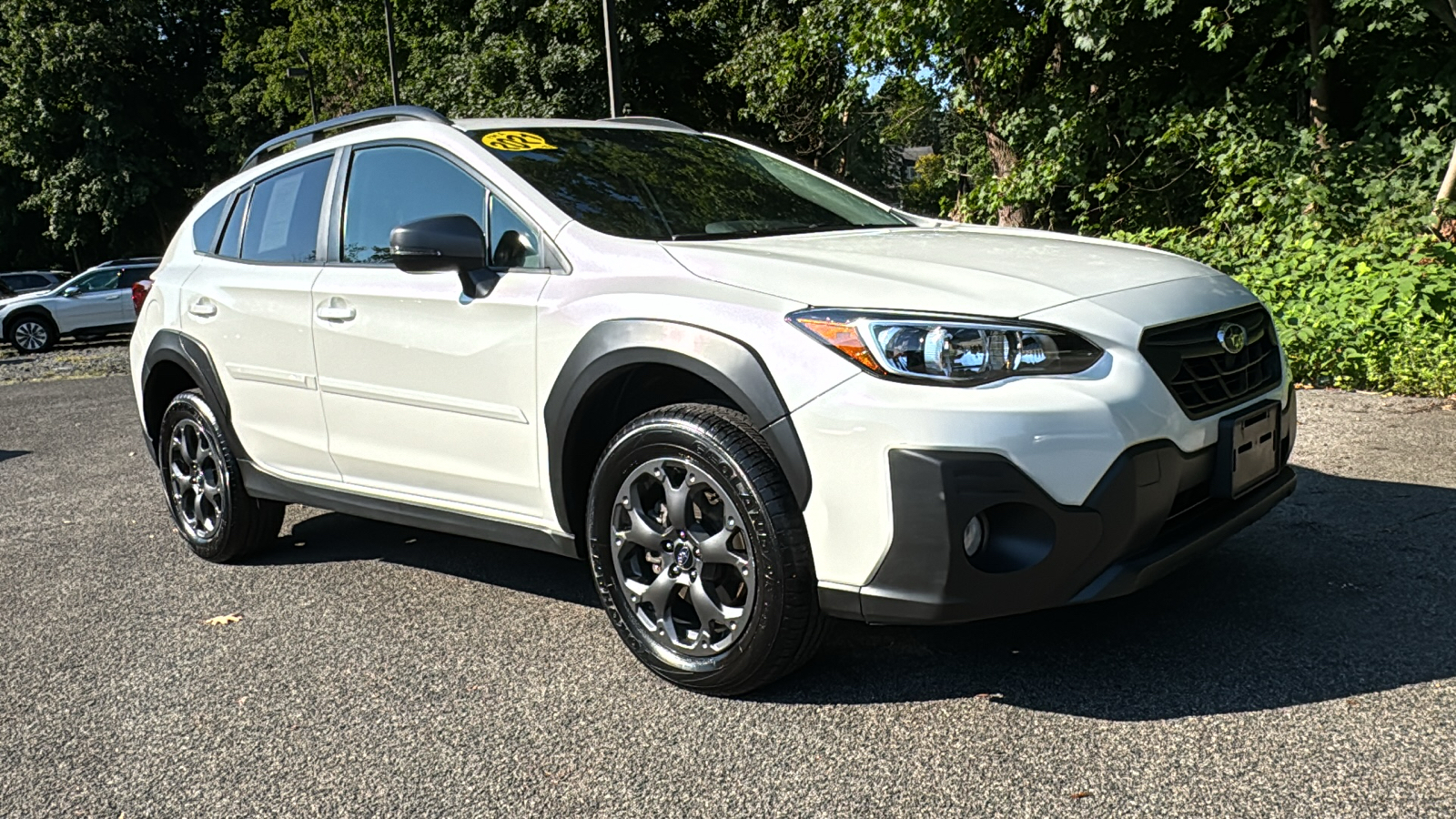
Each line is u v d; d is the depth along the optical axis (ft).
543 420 10.23
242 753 8.94
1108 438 8.18
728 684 9.28
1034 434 8.01
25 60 139.33
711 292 9.23
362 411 12.02
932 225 13.33
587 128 12.83
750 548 8.86
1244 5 37.19
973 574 8.11
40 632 12.17
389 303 11.54
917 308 8.44
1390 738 7.96
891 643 10.28
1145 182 45.03
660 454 9.37
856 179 105.50
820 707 9.09
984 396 8.07
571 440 10.11
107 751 9.12
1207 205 39.88
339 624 11.84
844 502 8.36
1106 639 10.02
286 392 12.97
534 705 9.51
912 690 9.29
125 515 17.76
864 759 8.20
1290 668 9.19
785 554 8.69
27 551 15.81
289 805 8.06
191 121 151.84
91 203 142.41
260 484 13.71
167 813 8.07
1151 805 7.30
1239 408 9.36
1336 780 7.46
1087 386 8.29
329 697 9.93
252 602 12.82
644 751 8.57
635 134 13.12
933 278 9.03
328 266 12.53
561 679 10.03
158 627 12.12
